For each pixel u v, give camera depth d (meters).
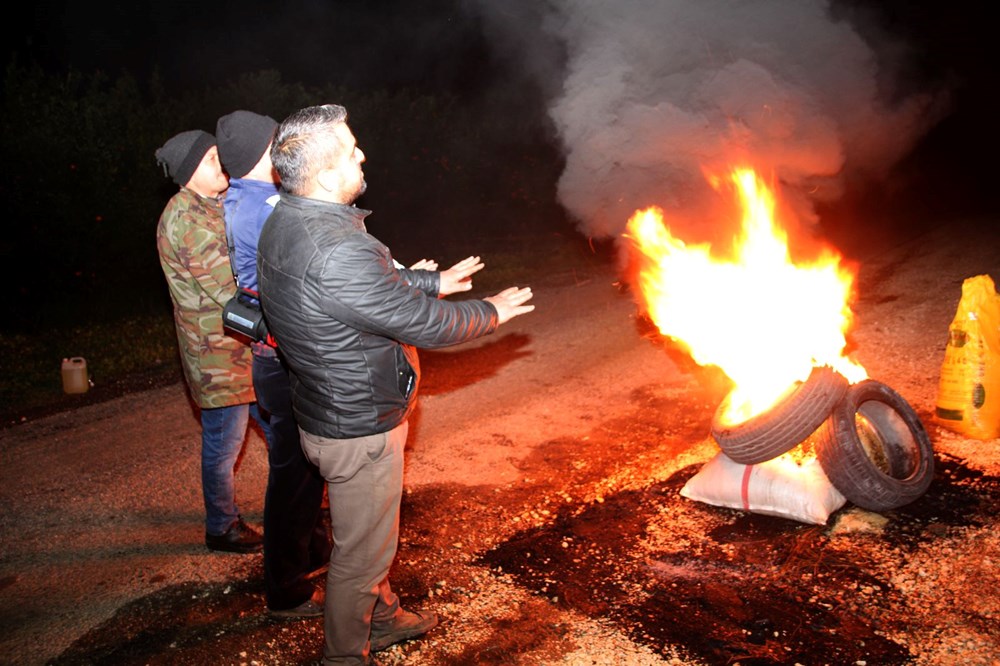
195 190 3.63
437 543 3.99
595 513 4.16
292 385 2.86
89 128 8.81
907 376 5.54
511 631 3.28
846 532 3.74
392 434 2.80
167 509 4.56
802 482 3.85
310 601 3.50
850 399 3.88
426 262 3.35
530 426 5.39
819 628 3.14
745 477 3.96
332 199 2.65
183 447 5.42
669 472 4.52
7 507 4.66
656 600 3.40
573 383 6.12
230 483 3.99
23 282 8.54
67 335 8.13
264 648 3.29
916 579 3.37
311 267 2.54
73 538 4.27
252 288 3.15
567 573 3.66
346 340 2.62
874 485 3.73
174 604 3.62
